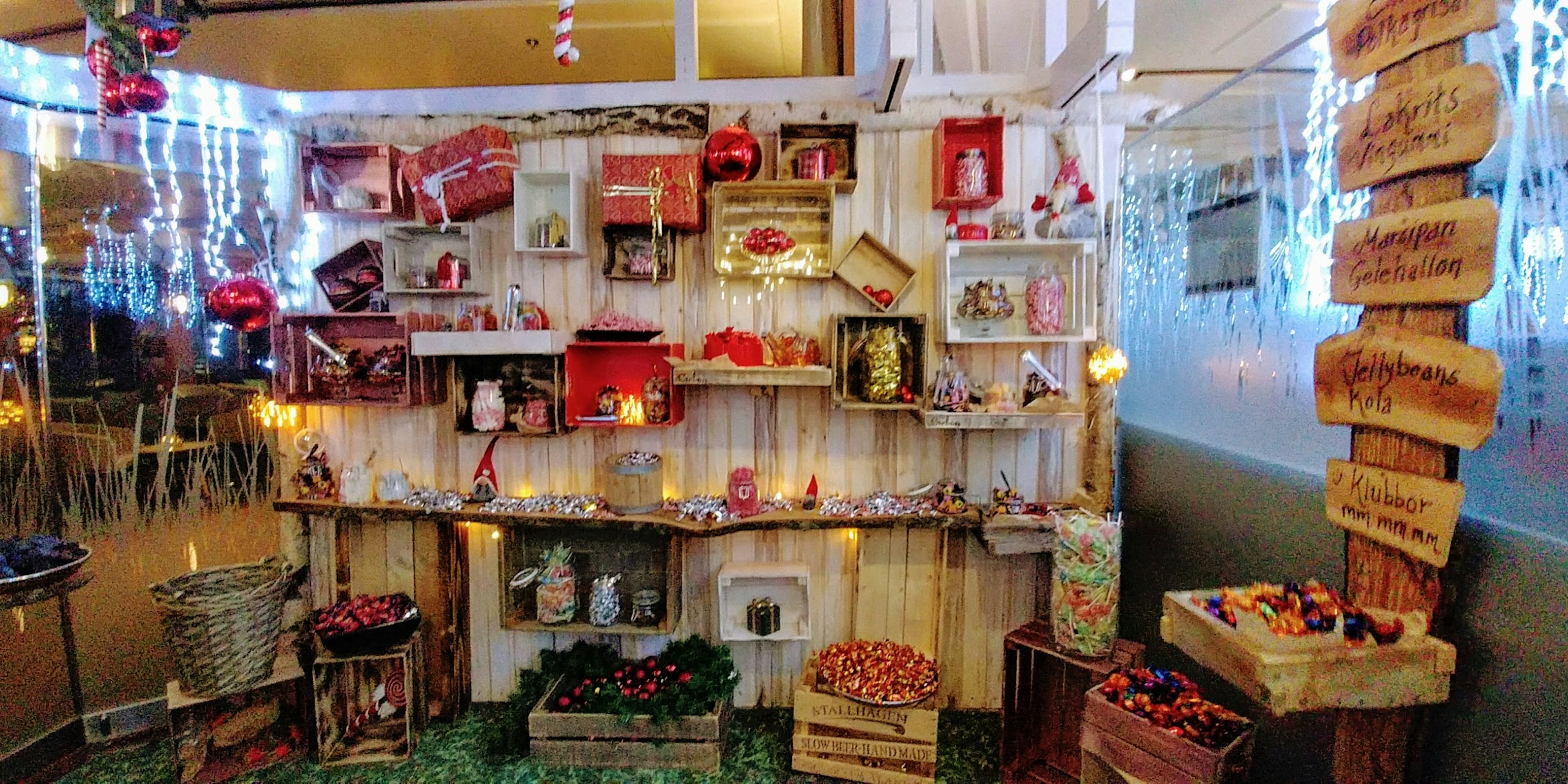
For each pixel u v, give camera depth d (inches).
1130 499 98.8
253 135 100.9
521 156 100.0
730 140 92.1
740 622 102.3
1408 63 50.1
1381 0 51.8
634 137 98.6
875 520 94.6
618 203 91.9
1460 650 49.7
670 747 91.3
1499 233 44.9
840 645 97.3
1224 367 76.9
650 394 95.3
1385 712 53.1
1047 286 91.0
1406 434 50.6
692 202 91.9
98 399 96.3
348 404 94.8
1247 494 72.6
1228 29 113.5
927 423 89.5
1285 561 67.0
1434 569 50.4
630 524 95.0
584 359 99.5
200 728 89.4
